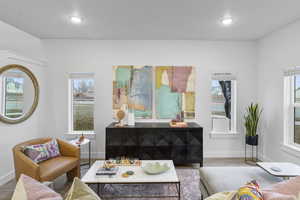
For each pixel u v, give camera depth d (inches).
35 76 129.5
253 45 145.2
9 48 115.3
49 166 90.2
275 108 124.0
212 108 148.9
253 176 74.2
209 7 91.4
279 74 119.6
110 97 143.9
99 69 143.3
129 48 143.3
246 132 136.9
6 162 105.3
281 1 85.2
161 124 135.6
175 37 137.3
